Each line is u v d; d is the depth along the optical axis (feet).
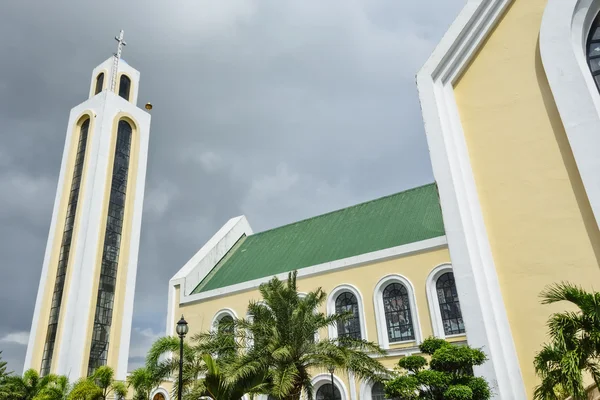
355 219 100.07
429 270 72.74
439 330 68.54
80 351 104.06
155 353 66.28
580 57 31.30
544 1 33.73
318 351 52.11
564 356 20.97
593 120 28.78
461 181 33.06
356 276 80.12
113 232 122.93
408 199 96.63
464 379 27.84
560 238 28.68
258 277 95.86
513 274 29.60
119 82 144.56
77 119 135.23
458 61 35.91
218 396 44.80
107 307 114.83
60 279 114.62
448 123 34.88
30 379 82.94
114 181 127.54
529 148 31.30
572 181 29.22
